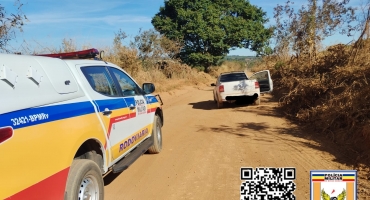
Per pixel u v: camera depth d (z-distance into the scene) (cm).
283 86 1656
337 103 852
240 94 1428
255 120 1095
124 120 533
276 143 778
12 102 300
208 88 2820
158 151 738
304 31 1630
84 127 401
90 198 408
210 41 3875
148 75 2389
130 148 563
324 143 755
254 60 4153
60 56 513
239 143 798
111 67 564
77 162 390
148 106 677
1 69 301
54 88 368
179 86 2650
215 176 584
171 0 3941
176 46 3272
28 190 305
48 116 341
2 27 958
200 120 1170
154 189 536
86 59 510
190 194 512
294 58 1764
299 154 681
